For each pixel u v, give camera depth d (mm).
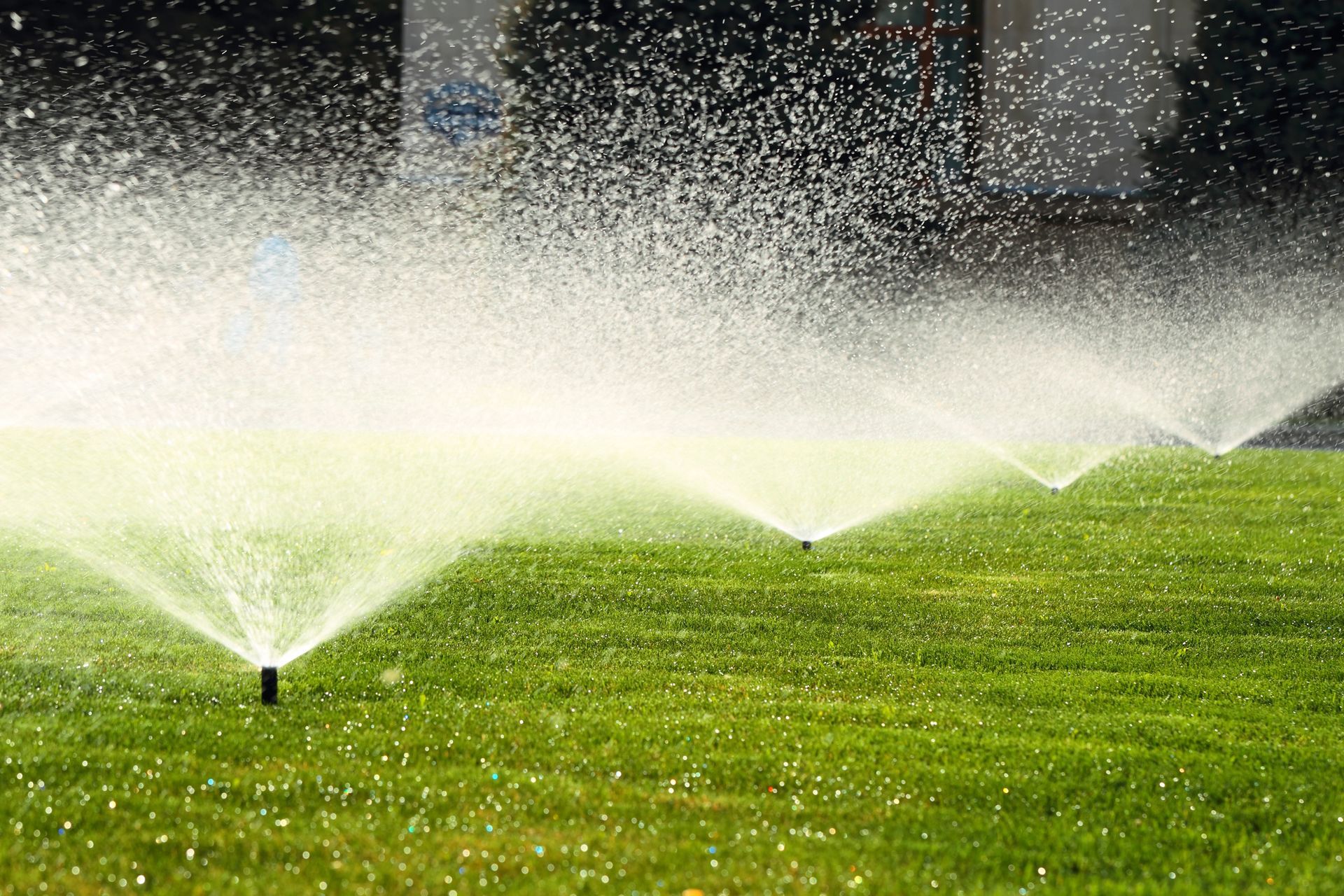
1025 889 3535
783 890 3467
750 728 4957
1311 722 5289
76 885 3381
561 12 19688
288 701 5211
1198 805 4238
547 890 3418
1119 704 5496
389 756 4523
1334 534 9609
